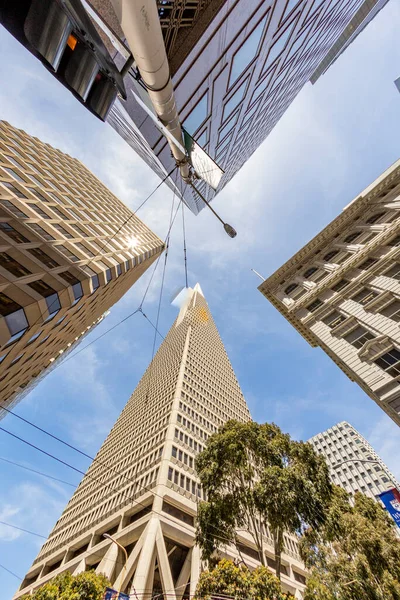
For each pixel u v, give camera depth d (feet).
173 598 86.12
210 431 165.68
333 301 83.66
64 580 57.31
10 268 60.70
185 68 30.12
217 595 40.42
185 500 114.01
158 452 135.95
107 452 203.72
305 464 55.67
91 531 129.70
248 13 29.63
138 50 13.23
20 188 95.30
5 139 121.08
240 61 36.96
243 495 52.60
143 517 108.27
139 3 10.48
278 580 41.86
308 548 57.82
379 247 81.61
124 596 51.96
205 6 27.04
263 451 55.31
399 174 97.86
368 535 53.21
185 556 111.45
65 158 172.55
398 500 53.52
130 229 163.32
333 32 78.18
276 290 115.44
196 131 43.96
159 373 244.22
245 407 245.04
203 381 214.48
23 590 138.21
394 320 64.03
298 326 109.60
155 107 19.49
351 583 48.91
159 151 46.80
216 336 340.59
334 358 85.81
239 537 122.72
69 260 79.00
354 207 105.81
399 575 50.65
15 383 97.19
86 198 144.15
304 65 73.31
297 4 37.32
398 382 58.49
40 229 82.94
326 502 52.75
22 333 56.85
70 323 89.10
